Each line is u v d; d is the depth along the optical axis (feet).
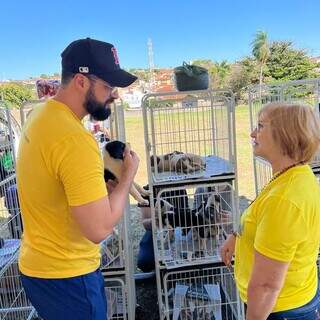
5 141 9.65
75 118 4.87
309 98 10.50
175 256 8.75
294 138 4.63
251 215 4.92
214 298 9.07
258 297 4.56
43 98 7.76
